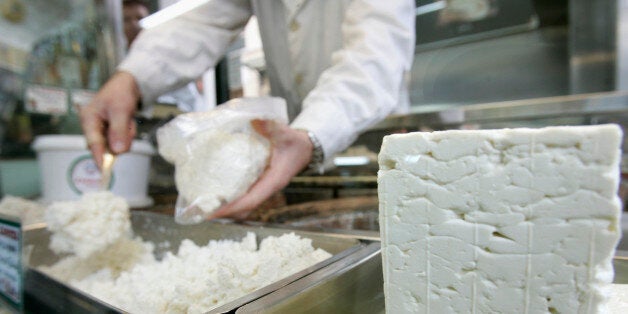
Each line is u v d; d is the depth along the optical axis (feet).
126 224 2.56
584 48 6.72
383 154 1.28
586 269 1.09
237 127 2.48
